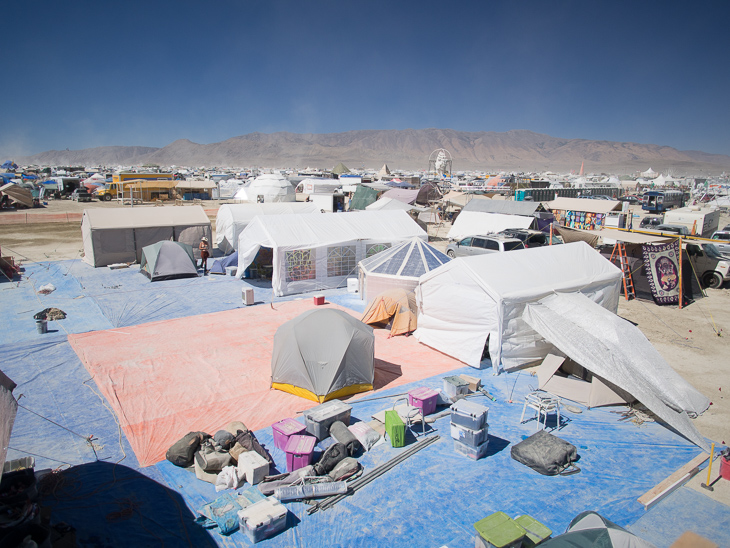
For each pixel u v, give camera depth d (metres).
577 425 9.34
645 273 19.23
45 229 36.78
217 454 7.71
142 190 59.59
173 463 7.92
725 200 60.19
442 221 44.94
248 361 12.45
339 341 10.38
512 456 8.16
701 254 21.41
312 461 7.90
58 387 10.80
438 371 11.98
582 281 13.59
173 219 25.55
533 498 7.13
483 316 12.19
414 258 16.80
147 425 9.14
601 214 36.78
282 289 19.27
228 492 7.21
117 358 12.49
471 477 7.64
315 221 21.17
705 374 12.05
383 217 22.95
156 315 16.45
